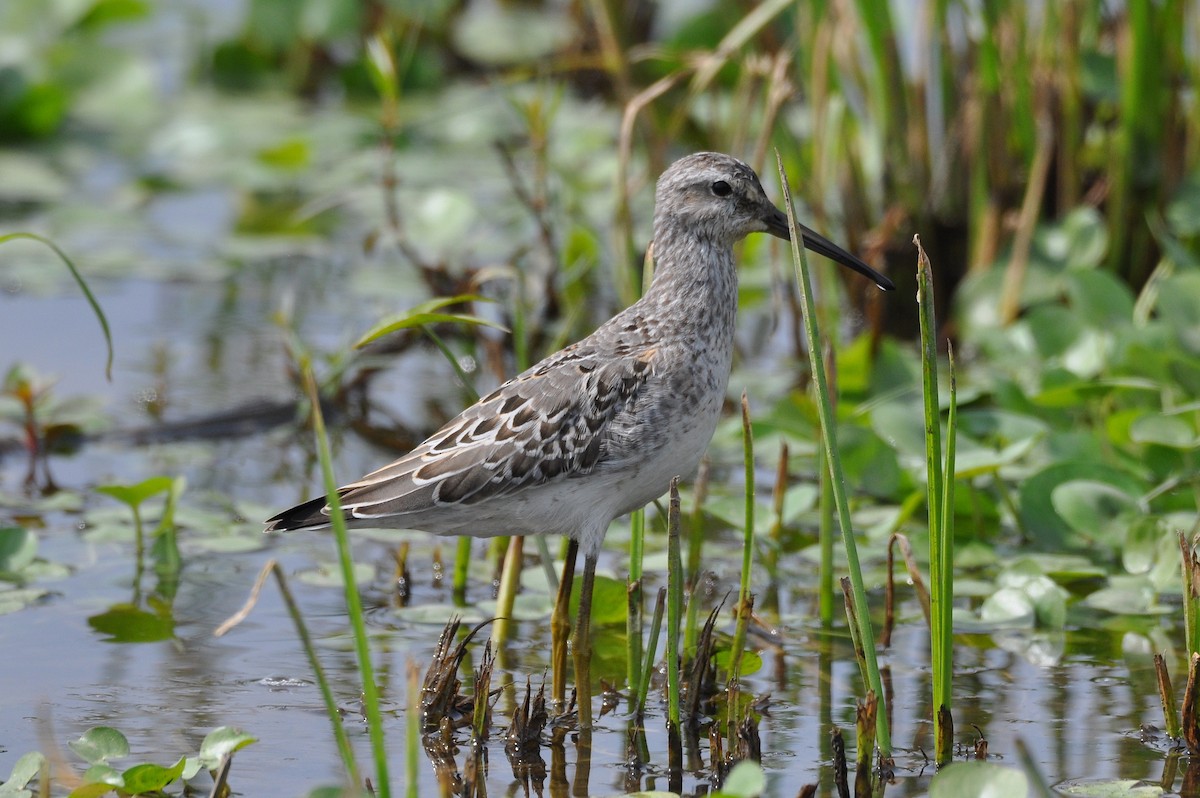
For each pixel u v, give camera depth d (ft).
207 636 31.40
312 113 70.08
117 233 58.75
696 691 27.91
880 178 52.60
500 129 66.18
